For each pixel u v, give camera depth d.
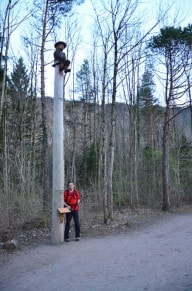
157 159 26.09
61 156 10.28
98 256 8.19
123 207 21.39
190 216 16.83
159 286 5.70
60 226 10.03
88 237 11.06
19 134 22.20
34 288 6.03
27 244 9.83
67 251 8.88
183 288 5.50
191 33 18.52
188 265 6.95
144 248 8.98
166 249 8.70
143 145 32.88
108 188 14.80
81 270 7.01
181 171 26.42
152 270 6.72
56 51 10.56
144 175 25.03
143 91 30.33
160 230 12.29
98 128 29.06
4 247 9.12
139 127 28.42
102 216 15.45
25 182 14.73
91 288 5.84
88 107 34.69
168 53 19.52
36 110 25.16
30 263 7.77
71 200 10.48
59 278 6.54
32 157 21.77
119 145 27.89
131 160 22.86
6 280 6.61
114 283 6.04
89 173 27.41
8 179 15.59
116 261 7.62
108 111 26.30
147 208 20.84
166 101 19.95
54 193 10.13
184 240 9.90
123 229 12.62
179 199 23.47
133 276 6.38
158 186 24.67
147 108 31.86
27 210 12.62
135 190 22.12
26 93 24.11
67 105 33.06
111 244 9.73
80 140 35.03
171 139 28.72
